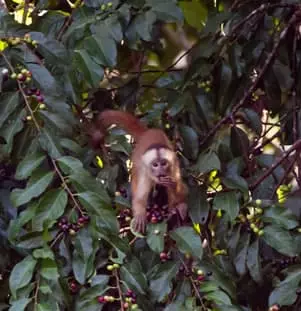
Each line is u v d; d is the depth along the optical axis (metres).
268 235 10.52
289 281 10.34
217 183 11.46
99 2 12.00
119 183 11.73
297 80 12.52
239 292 11.13
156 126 12.11
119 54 13.59
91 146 11.48
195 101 11.84
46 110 10.48
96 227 10.00
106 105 12.84
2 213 10.76
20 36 11.08
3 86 10.69
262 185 11.48
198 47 12.15
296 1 12.19
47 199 9.95
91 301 10.04
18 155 10.60
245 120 12.11
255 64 12.33
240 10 12.52
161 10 11.88
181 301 10.12
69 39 11.58
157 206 11.10
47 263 9.93
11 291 9.84
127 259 10.33
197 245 10.29
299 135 12.29
